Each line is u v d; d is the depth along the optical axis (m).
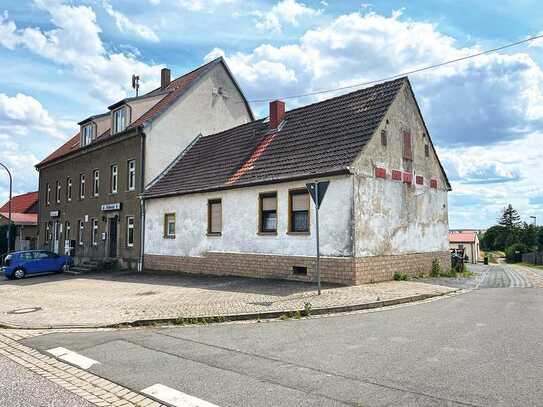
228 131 23.98
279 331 8.43
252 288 14.21
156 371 6.07
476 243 69.50
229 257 18.44
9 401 5.05
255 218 17.38
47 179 35.72
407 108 17.95
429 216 19.17
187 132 26.12
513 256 68.31
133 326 9.46
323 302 11.05
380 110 16.36
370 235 15.08
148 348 7.39
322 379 5.49
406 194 17.48
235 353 6.88
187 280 17.91
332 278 14.74
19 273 24.12
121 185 25.86
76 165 31.33
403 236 17.06
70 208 31.70
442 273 19.44
